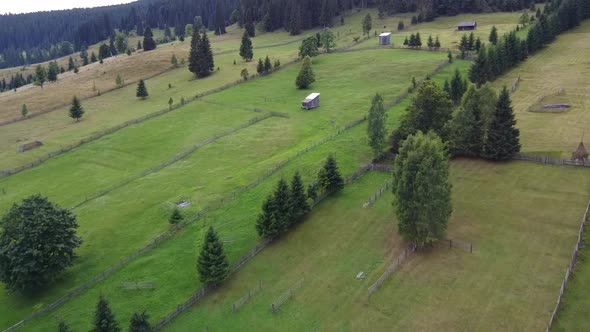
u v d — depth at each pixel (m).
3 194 92.06
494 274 52.12
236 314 53.75
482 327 45.59
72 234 65.31
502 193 67.25
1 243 61.66
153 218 77.06
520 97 104.06
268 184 80.50
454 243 57.75
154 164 97.88
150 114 126.00
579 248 54.03
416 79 124.19
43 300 61.66
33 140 119.62
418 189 55.22
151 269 64.31
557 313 45.53
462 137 78.56
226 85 144.50
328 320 50.28
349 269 57.38
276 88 138.00
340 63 152.88
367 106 111.44
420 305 49.66
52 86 180.38
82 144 112.44
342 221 67.06
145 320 50.81
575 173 69.75
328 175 72.62
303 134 101.50
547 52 137.38
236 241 66.94
